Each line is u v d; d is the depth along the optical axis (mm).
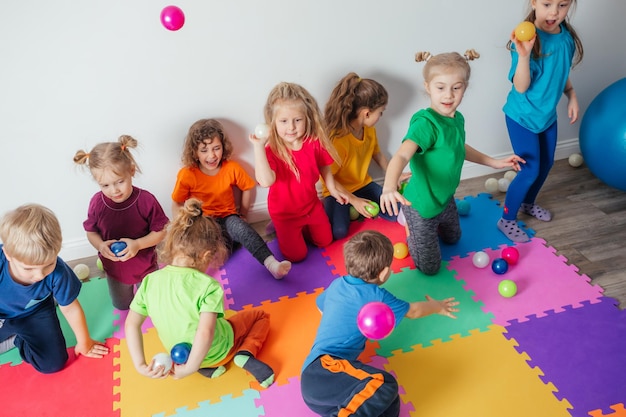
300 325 2287
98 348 2195
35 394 2045
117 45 2322
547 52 2422
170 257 1918
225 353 2049
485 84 2965
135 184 2670
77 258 2773
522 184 2648
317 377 1769
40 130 2404
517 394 1946
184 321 1876
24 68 2254
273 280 2551
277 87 2322
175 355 1834
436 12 2686
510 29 2844
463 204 2910
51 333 2068
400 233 2814
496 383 1990
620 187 2863
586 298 2328
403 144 2180
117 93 2424
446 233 2650
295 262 2660
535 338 2156
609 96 2787
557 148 3295
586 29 2967
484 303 2336
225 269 2635
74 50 2279
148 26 2320
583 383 1972
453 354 2111
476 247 2688
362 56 2689
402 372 2047
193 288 1865
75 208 2652
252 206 2941
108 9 2242
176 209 2650
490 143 3182
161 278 1894
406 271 2551
